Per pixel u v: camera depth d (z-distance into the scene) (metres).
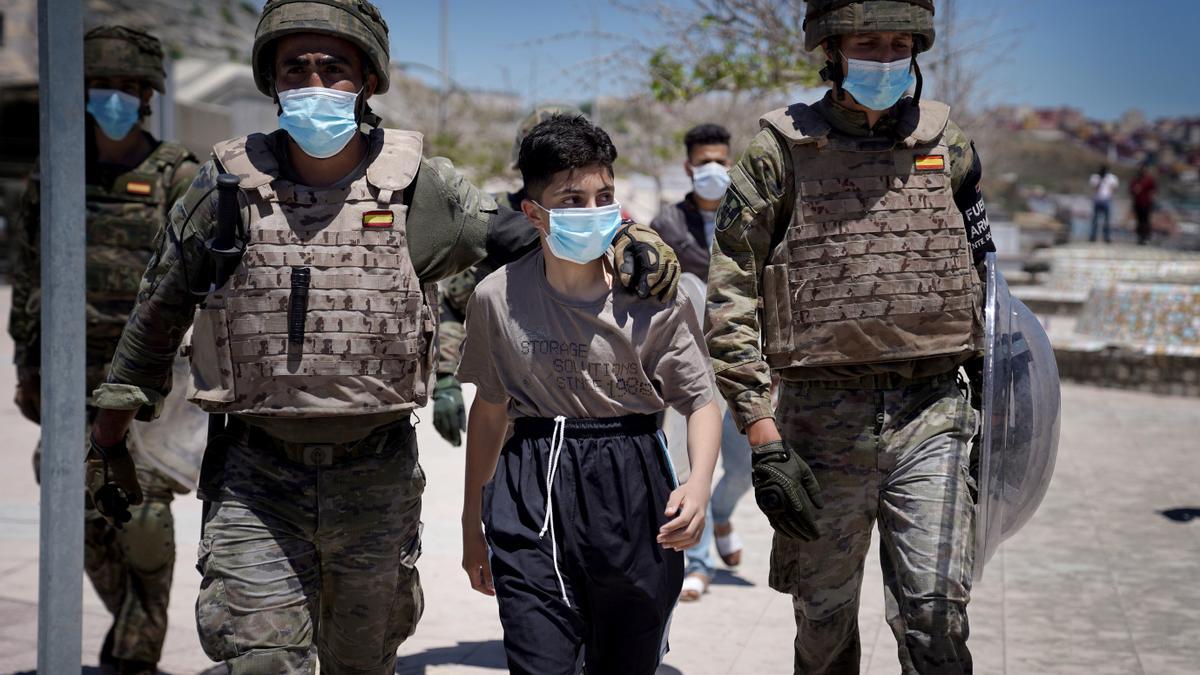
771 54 10.50
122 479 3.16
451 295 4.42
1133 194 30.52
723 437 5.68
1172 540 6.72
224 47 34.84
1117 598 5.58
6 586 5.55
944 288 3.21
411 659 4.69
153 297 2.95
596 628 2.89
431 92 25.89
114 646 4.23
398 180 2.94
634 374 2.82
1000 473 3.19
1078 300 21.16
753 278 3.26
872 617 5.30
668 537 2.74
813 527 3.03
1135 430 10.68
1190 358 13.11
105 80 4.26
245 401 2.85
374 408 2.88
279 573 2.86
